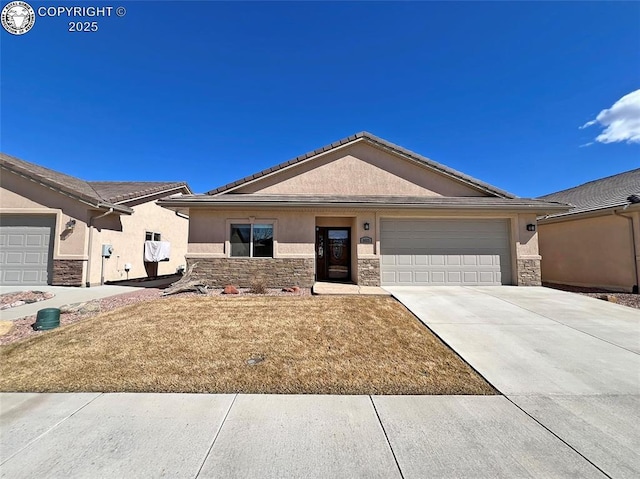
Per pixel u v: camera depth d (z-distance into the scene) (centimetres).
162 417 310
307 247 1180
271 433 284
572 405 341
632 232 1121
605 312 744
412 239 1198
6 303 838
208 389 370
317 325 631
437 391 373
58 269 1202
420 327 627
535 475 231
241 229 1185
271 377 402
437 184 1336
